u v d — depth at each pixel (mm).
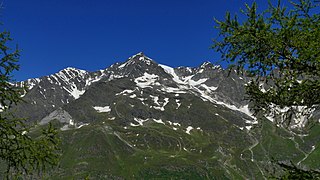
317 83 9344
